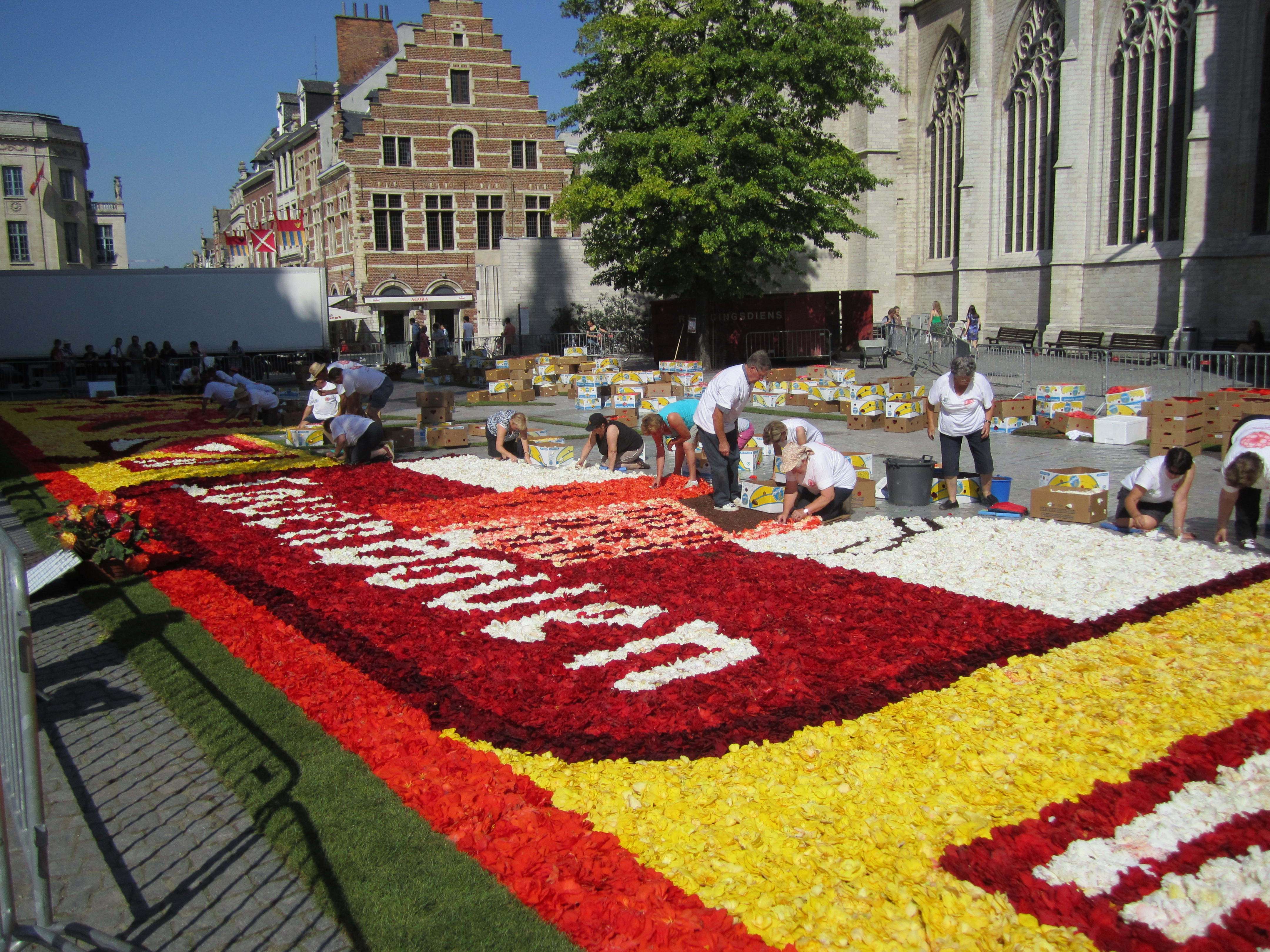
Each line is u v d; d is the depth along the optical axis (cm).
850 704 584
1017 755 518
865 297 3759
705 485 1277
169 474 1495
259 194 7325
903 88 3659
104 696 677
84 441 1952
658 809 470
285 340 3588
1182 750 518
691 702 593
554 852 442
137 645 762
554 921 397
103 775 561
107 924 423
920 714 571
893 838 446
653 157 2906
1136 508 987
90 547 942
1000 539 985
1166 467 966
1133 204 3153
